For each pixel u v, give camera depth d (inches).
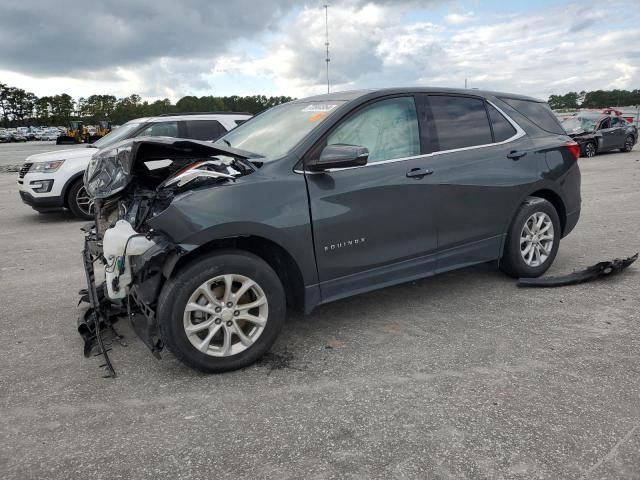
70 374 131.9
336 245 142.9
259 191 130.9
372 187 147.9
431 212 160.7
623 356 132.5
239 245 138.3
